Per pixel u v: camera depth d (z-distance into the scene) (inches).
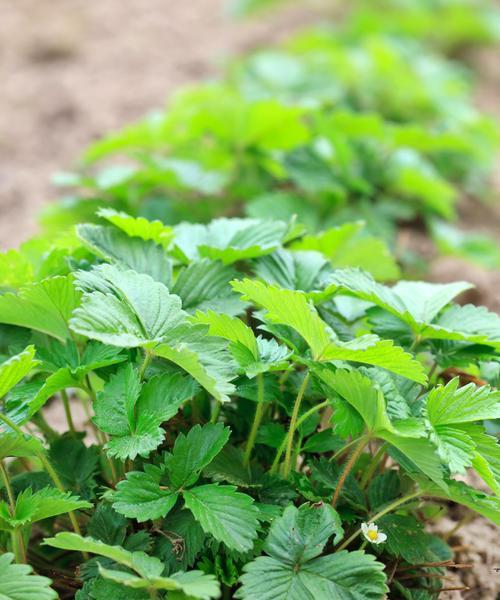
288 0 113.1
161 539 37.7
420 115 85.7
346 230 46.9
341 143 62.0
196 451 37.2
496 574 42.3
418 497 40.8
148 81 93.6
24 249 43.2
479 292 61.7
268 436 39.2
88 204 58.4
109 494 36.7
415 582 40.0
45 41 99.7
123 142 65.1
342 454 41.1
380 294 39.9
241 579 35.5
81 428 47.9
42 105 87.4
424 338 40.6
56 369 39.1
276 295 36.4
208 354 36.9
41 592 34.4
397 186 70.4
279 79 83.9
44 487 39.0
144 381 38.3
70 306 39.3
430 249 69.0
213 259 41.9
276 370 38.7
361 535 39.0
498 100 101.7
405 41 99.7
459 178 81.9
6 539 39.1
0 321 40.1
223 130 64.0
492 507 36.1
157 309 37.4
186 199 67.3
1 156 79.3
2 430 37.6
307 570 36.1
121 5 113.7
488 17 109.1
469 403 36.8
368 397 36.2
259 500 38.2
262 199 60.4
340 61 83.9
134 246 41.5
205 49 102.8
